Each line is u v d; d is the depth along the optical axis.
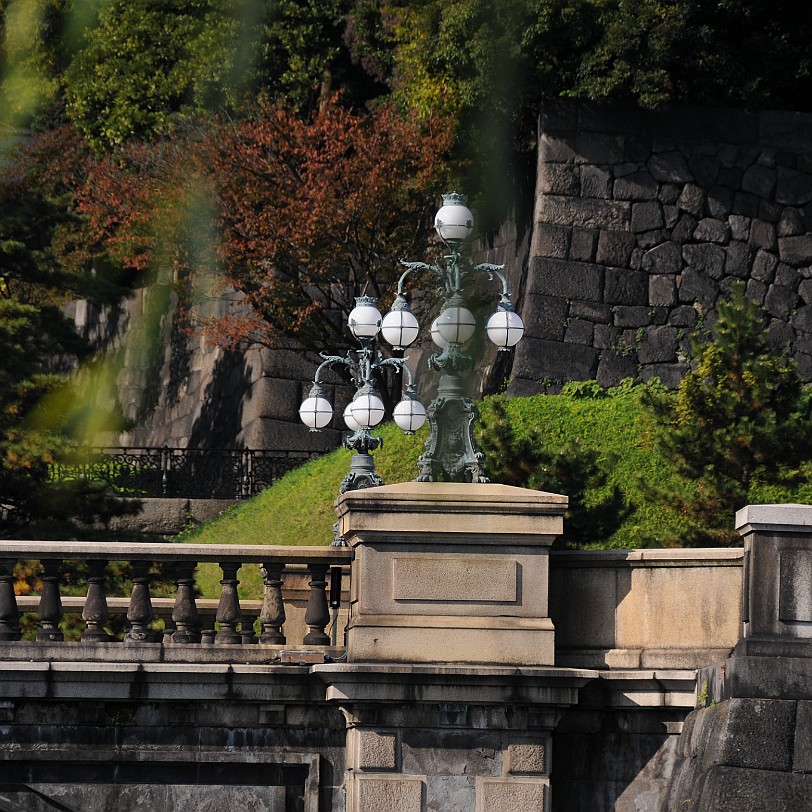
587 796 52.41
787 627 49.25
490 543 51.78
